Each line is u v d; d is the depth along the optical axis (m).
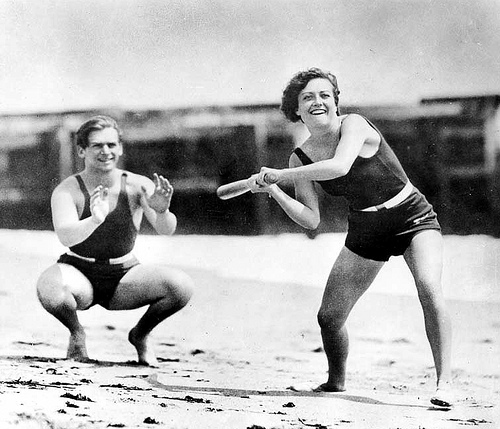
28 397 5.44
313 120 6.10
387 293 8.02
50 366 6.38
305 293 7.92
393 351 7.11
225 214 9.10
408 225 5.86
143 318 6.69
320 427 5.28
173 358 6.83
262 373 6.47
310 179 5.78
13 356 6.66
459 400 5.93
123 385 5.93
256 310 7.57
